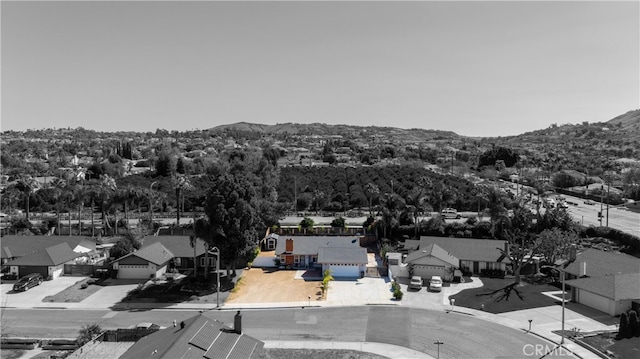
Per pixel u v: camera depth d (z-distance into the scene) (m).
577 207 136.62
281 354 48.66
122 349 49.97
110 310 63.69
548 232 79.06
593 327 54.34
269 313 61.78
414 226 99.06
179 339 36.78
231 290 71.00
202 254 83.88
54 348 51.59
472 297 66.56
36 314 62.28
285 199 135.88
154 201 126.69
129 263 77.88
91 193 110.06
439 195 99.50
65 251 84.12
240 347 39.53
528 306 62.22
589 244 91.81
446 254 79.44
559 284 71.75
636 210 129.88
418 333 54.03
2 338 53.06
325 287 70.94
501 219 94.50
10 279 77.31
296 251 85.12
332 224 106.94
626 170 198.50
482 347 49.78
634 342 49.56
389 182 153.00
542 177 185.88
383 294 68.94
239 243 72.81
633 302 57.41
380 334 53.91
